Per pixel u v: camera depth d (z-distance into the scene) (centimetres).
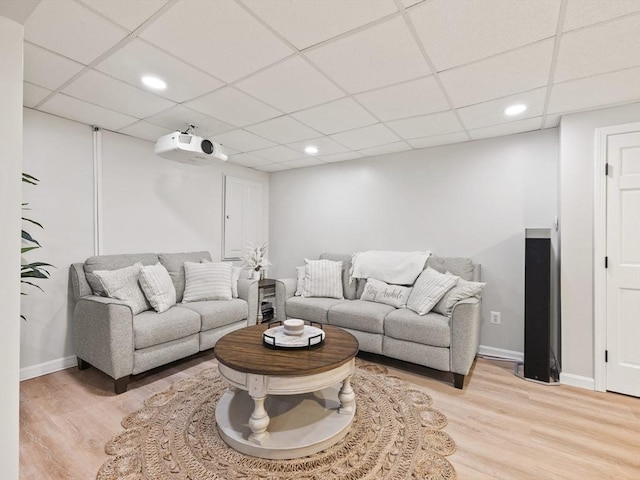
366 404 219
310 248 457
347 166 422
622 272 238
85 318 251
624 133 238
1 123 104
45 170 267
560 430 190
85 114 269
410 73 199
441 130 302
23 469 155
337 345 204
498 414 208
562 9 141
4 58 105
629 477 153
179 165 374
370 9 143
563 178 259
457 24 153
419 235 365
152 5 142
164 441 176
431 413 208
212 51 177
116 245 314
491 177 323
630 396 233
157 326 250
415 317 271
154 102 245
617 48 169
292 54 180
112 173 311
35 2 104
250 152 385
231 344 204
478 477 152
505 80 206
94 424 192
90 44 171
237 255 446
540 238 263
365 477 151
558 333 279
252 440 168
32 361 259
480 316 312
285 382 167
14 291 105
